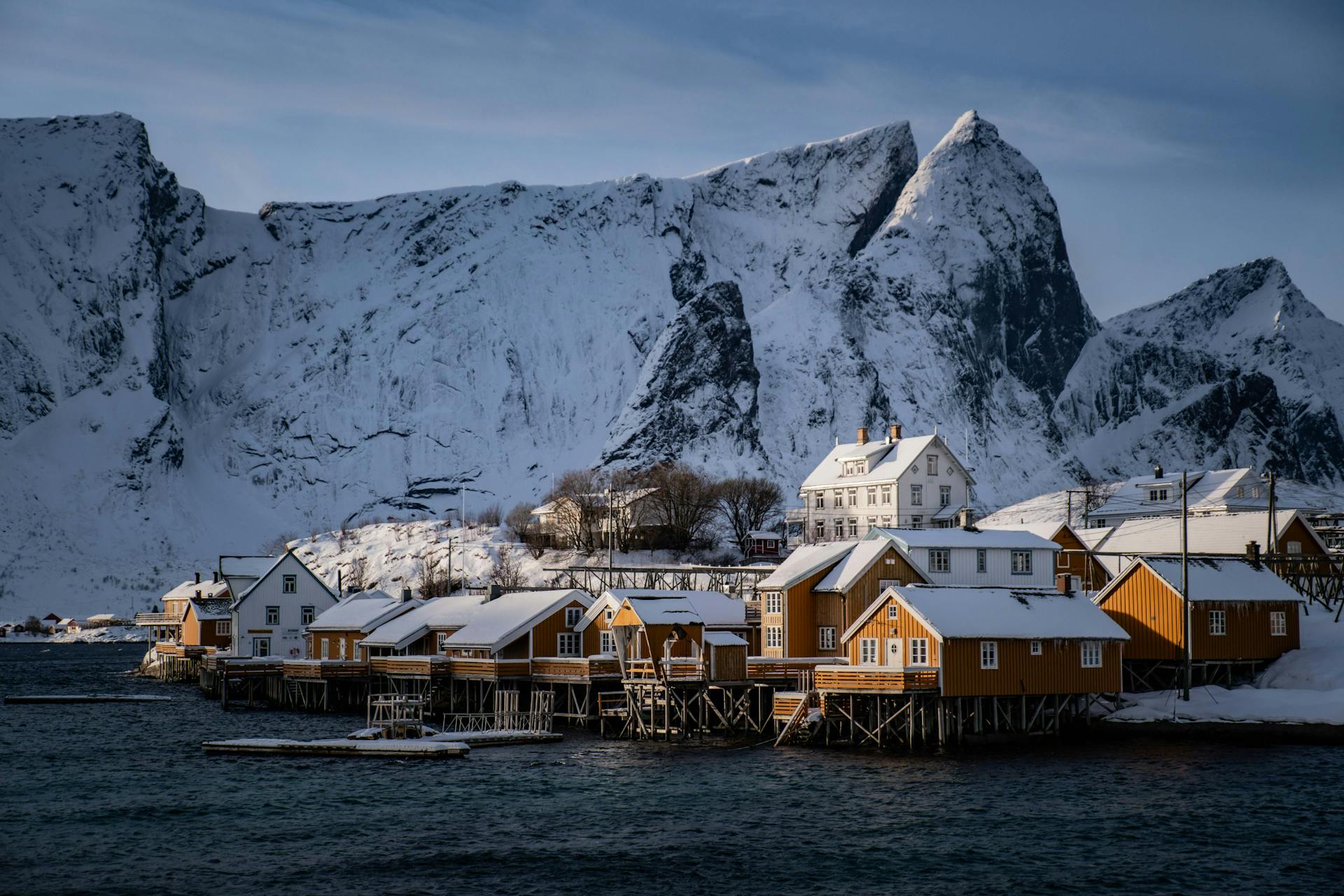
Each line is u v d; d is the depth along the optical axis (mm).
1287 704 84312
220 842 61500
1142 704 88062
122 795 72750
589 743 88250
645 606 95312
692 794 69688
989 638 80688
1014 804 65625
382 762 82500
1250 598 93000
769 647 96125
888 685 79062
